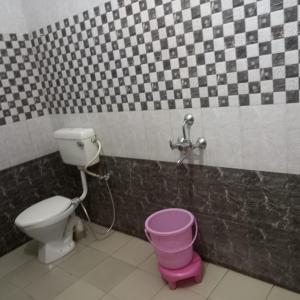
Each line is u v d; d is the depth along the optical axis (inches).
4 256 94.6
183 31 62.4
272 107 55.7
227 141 63.7
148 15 66.7
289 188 58.4
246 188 64.4
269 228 63.8
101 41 78.1
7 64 92.5
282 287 66.5
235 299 65.0
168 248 67.6
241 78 57.7
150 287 72.2
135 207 90.2
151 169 81.0
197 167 71.0
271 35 52.1
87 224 106.4
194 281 72.1
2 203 94.0
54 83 96.6
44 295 74.5
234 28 55.6
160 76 69.6
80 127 95.0
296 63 51.1
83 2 77.9
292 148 55.8
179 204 78.4
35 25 93.1
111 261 84.1
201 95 64.2
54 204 87.4
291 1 48.8
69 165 106.6
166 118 72.3
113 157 89.4
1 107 92.0
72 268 83.4
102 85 83.0
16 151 96.5
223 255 74.3
